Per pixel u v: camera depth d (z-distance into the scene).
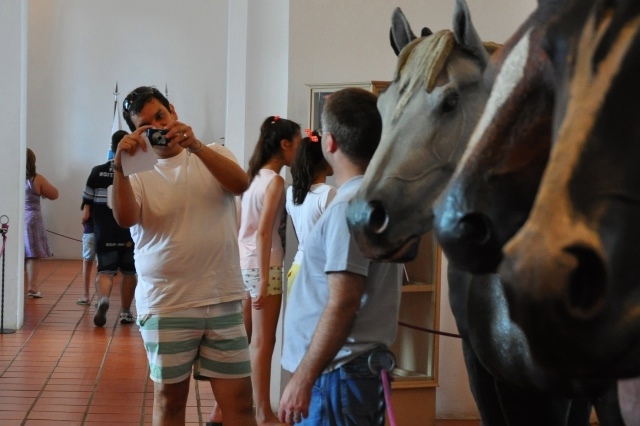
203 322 4.34
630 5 1.60
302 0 6.17
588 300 1.50
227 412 4.43
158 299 4.30
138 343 9.04
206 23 17.67
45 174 17.55
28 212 11.81
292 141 5.77
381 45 6.13
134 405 6.72
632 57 1.58
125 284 10.05
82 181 17.58
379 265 3.20
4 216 9.52
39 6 17.50
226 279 4.38
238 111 7.02
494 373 2.61
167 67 17.66
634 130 1.58
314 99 6.03
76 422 6.24
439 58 2.81
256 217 5.78
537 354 1.57
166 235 4.30
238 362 4.41
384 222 2.71
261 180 5.72
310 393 3.04
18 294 9.60
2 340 9.05
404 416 5.94
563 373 1.60
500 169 2.05
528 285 1.49
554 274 1.47
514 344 2.43
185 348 4.31
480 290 2.57
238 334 4.42
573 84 1.64
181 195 4.32
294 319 3.35
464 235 2.09
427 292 6.04
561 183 1.55
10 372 7.68
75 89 17.58
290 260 6.24
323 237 3.24
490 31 5.99
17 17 9.46
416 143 2.77
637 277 1.56
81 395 6.97
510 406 2.76
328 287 3.09
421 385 5.95
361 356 3.18
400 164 2.75
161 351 4.29
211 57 17.67
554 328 1.50
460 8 2.83
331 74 6.17
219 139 17.67
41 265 16.12
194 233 4.30
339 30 6.17
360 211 2.71
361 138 3.25
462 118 2.79
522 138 2.02
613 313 1.53
